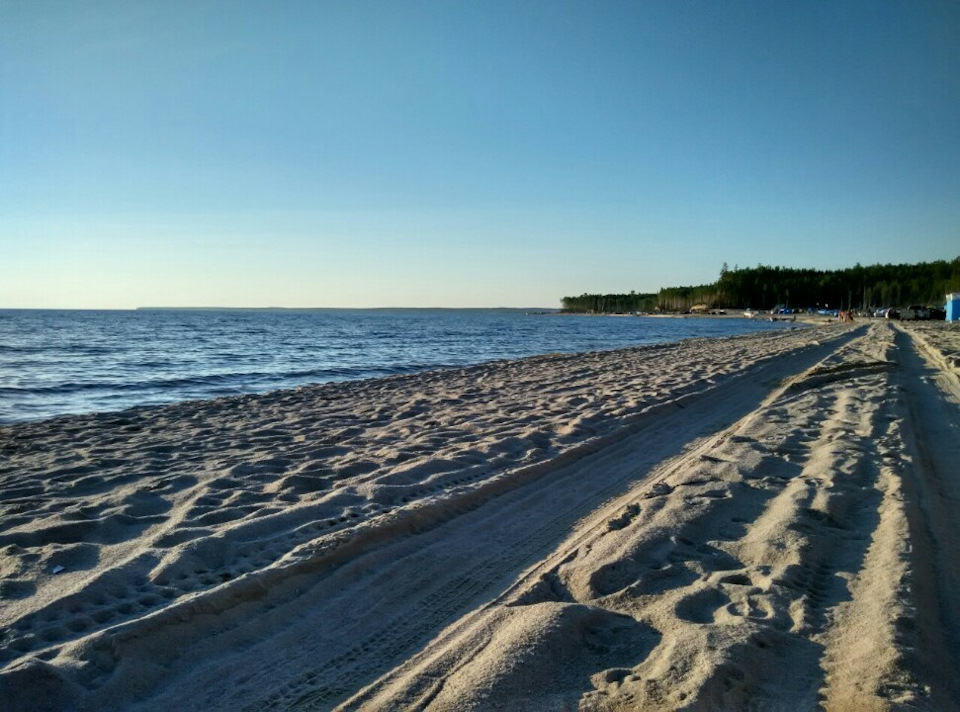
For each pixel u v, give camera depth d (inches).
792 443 290.4
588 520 203.3
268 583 145.7
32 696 102.0
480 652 118.8
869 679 105.9
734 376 572.4
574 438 315.6
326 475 242.8
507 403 438.3
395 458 269.4
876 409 368.5
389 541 178.9
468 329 2694.4
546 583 152.2
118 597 138.4
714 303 6072.8
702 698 99.0
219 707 106.7
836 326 2102.6
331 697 109.8
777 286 5551.2
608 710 99.9
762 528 178.9
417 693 107.3
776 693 104.8
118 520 191.0
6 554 162.7
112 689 107.7
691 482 230.4
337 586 152.0
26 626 125.7
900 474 225.6
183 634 124.9
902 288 4503.0
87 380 706.8
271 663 120.3
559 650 117.6
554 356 927.0
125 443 321.4
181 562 153.6
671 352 981.2
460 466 255.6
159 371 813.2
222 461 273.6
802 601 135.9
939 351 754.2
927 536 175.2
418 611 142.0
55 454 297.1
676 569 155.6
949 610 135.9
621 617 133.2
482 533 190.9
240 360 999.0
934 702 100.1
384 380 626.8
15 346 1270.9
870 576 147.9
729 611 133.3
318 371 842.8
